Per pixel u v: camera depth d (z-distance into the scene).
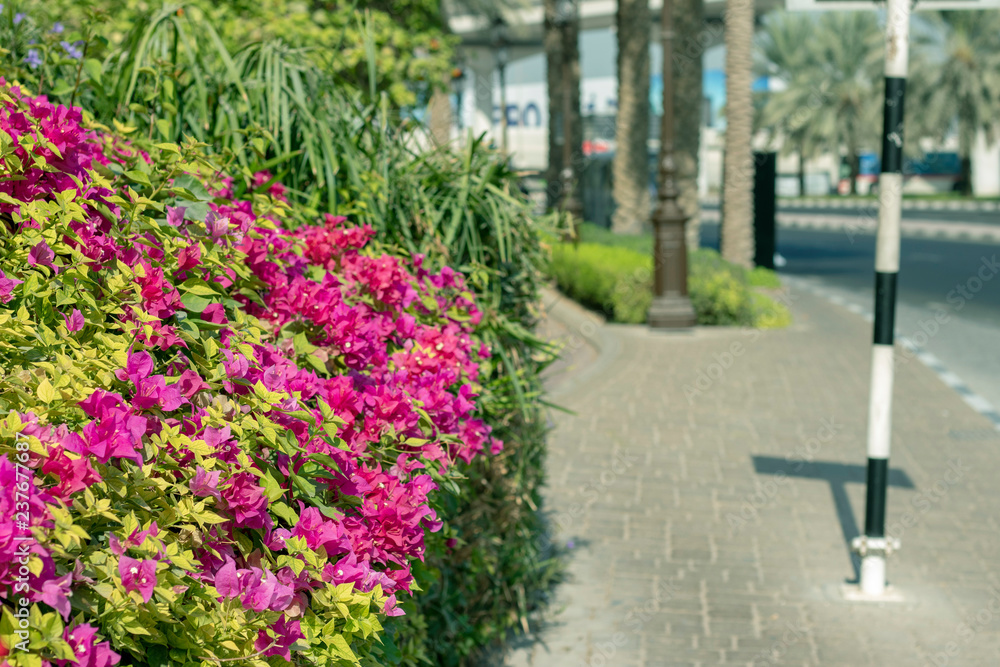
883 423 5.32
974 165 68.94
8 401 1.66
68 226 2.16
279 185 3.66
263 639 1.75
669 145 14.52
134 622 1.54
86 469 1.55
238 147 3.55
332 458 2.12
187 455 1.81
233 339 2.20
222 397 2.02
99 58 4.14
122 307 2.09
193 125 3.79
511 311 4.47
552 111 30.20
